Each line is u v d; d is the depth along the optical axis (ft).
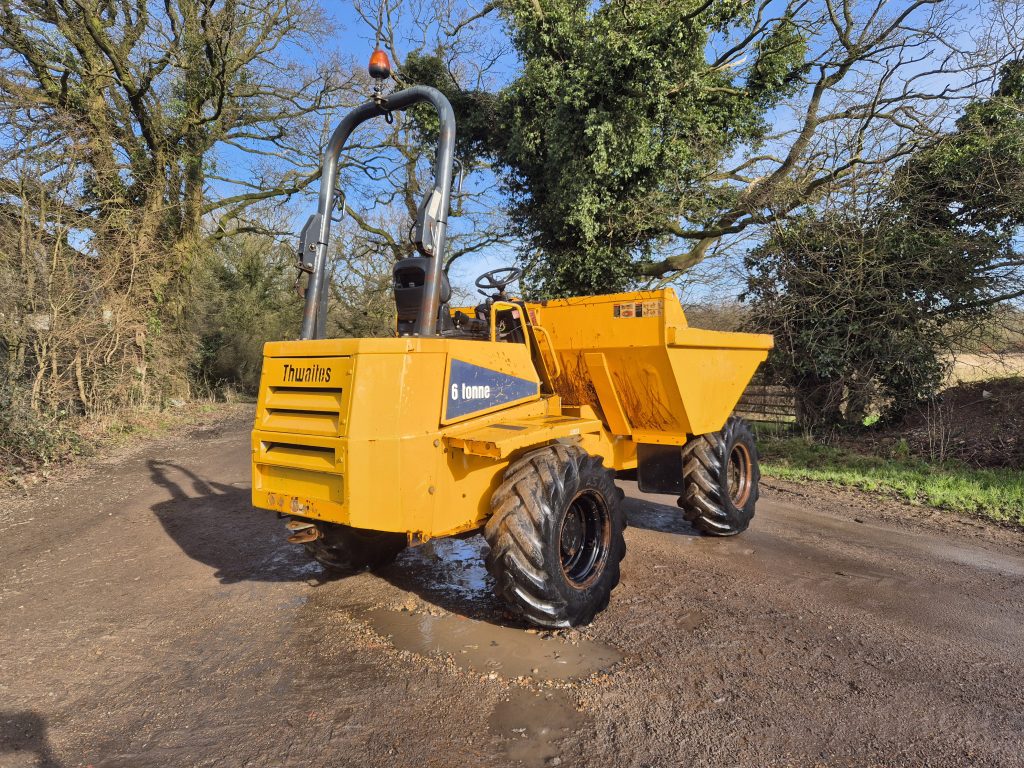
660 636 11.51
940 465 26.78
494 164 52.80
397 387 10.43
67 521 20.11
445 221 11.55
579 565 12.69
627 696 9.47
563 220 44.57
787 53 42.80
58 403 35.50
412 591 13.84
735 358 17.44
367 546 14.57
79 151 36.99
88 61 48.52
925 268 30.86
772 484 25.16
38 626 12.19
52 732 8.66
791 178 37.81
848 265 32.86
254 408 64.13
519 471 11.65
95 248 40.42
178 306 57.00
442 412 11.17
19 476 26.84
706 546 16.97
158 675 10.24
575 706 9.22
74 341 36.81
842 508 21.33
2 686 9.94
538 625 11.52
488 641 11.34
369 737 8.50
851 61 37.01
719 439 17.26
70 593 13.94
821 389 34.35
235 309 85.05
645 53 37.04
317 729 8.69
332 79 63.10
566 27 42.39
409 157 68.74
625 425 16.71
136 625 12.18
